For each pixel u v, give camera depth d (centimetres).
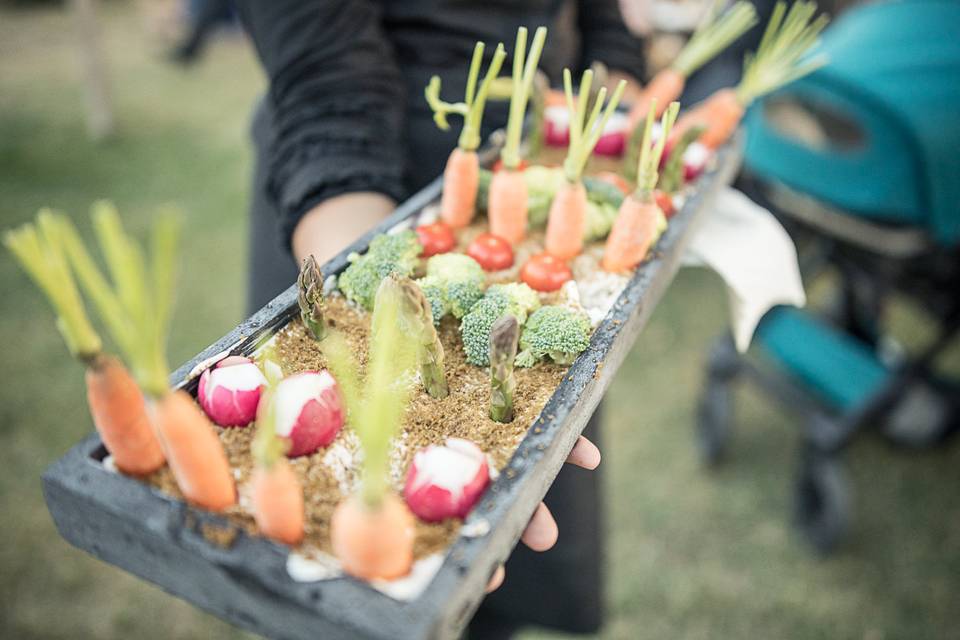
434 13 135
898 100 156
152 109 418
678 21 290
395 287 83
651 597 189
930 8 162
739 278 132
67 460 73
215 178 355
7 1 562
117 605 182
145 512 69
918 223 170
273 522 67
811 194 187
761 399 250
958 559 198
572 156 108
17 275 284
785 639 180
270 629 69
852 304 232
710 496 216
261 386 82
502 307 97
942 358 262
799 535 205
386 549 63
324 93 117
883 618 184
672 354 268
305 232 110
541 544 84
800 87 175
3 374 240
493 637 156
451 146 140
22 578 185
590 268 114
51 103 416
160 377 63
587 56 170
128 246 56
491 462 81
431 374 88
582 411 87
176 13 471
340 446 81
